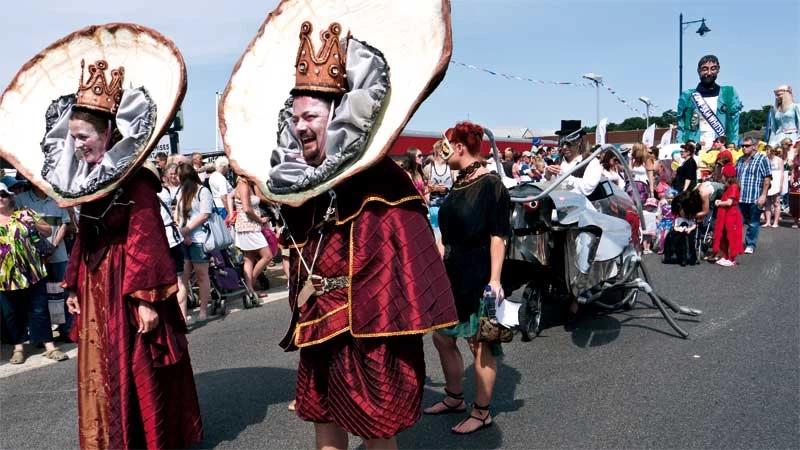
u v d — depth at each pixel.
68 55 3.48
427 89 2.26
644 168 10.58
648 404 4.03
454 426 3.82
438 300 2.56
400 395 2.50
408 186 2.60
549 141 28.64
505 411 4.03
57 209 6.16
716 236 8.98
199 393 4.56
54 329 6.87
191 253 6.74
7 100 3.47
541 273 5.50
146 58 3.35
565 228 5.35
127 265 3.18
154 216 3.28
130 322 3.25
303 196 2.42
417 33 2.46
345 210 2.53
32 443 3.87
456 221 3.60
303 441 3.73
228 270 7.23
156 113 3.24
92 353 3.29
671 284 7.71
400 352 2.53
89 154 3.25
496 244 3.53
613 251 5.32
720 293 7.10
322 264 2.56
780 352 4.91
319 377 2.72
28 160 3.43
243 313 7.18
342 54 2.53
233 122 2.81
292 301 2.74
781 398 4.02
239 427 3.94
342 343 2.54
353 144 2.38
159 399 3.30
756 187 9.88
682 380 4.42
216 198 8.88
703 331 5.60
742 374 4.47
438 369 4.94
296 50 2.85
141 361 3.24
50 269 6.10
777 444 3.41
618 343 5.38
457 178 3.77
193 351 5.68
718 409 3.90
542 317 6.35
